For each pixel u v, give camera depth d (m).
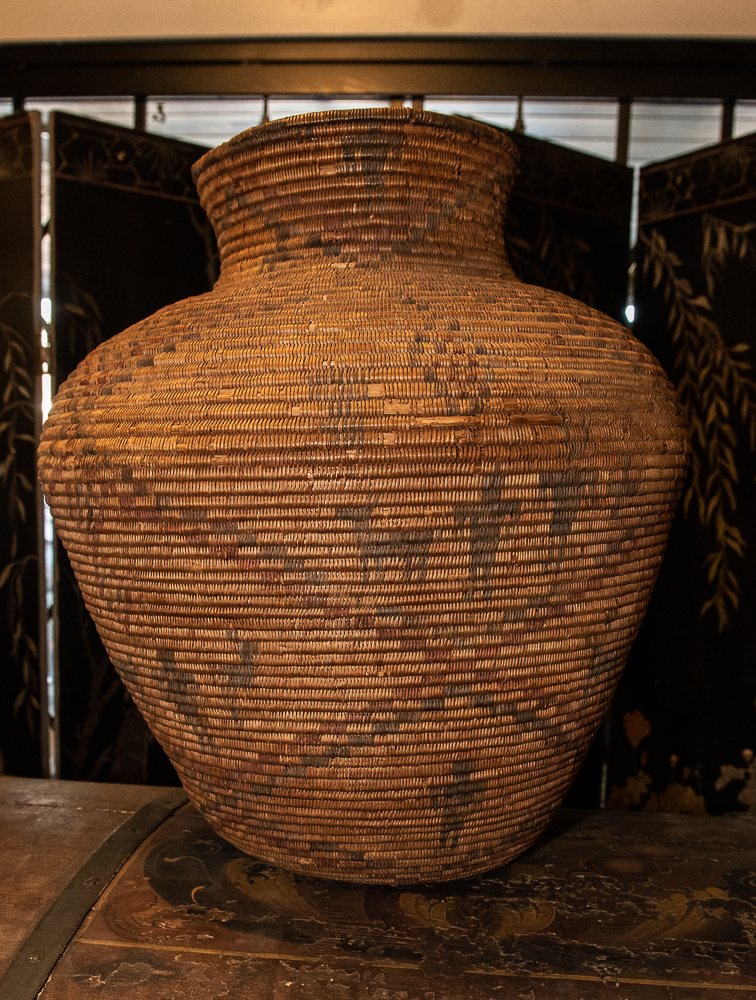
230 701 0.73
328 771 0.74
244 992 0.71
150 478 0.68
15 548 1.50
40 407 1.47
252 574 0.68
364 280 0.74
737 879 0.91
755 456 1.41
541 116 1.69
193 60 1.58
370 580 0.66
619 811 1.11
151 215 1.50
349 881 0.86
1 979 0.72
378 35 1.56
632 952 0.77
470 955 0.76
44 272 1.51
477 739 0.74
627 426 0.71
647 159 1.74
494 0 1.55
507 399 0.66
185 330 0.73
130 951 0.76
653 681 1.56
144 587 0.72
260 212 0.82
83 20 1.60
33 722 1.50
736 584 1.44
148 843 0.98
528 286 0.81
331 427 0.64
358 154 0.77
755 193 1.39
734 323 1.43
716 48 1.53
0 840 0.99
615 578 0.75
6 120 1.46
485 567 0.68
